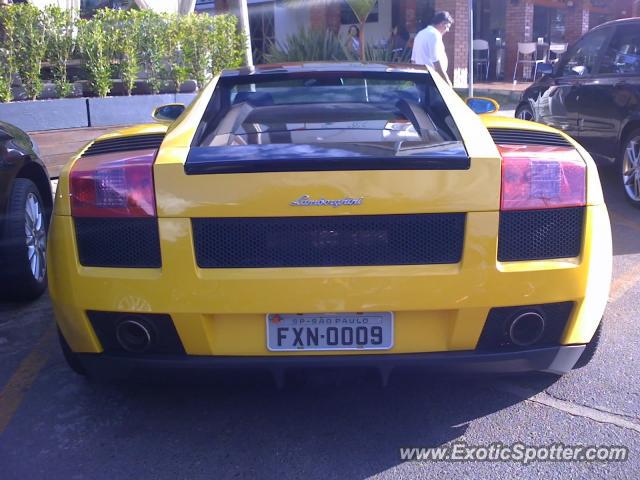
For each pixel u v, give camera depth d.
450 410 3.49
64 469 3.06
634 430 3.29
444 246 2.87
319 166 2.84
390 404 3.55
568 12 20.41
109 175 2.93
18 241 4.74
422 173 2.85
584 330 3.07
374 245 2.86
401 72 4.16
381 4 18.28
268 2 19.39
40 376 3.93
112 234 2.95
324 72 4.16
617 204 7.61
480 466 3.03
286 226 2.84
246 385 3.76
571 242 2.99
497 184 2.88
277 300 2.85
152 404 3.60
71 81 9.58
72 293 2.98
